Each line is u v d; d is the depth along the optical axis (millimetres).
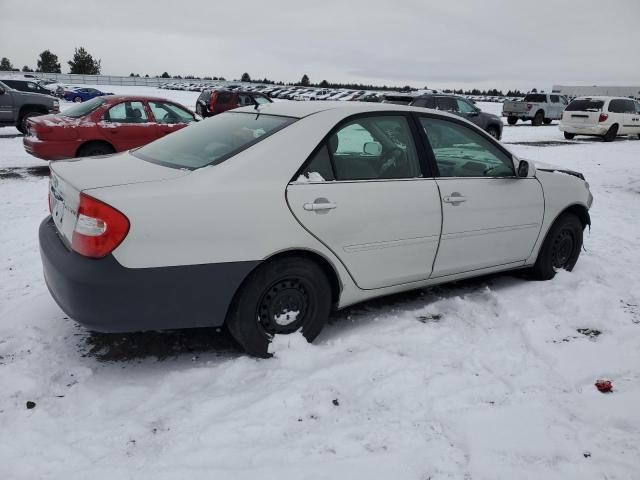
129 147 10086
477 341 3664
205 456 2455
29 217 6672
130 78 76750
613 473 2426
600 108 20328
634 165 13312
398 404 2900
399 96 18125
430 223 3799
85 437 2572
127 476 2316
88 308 2811
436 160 3939
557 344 3631
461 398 2961
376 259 3594
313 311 3424
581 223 5160
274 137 3297
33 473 2320
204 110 23453
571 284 4805
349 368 3205
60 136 9430
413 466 2428
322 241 3299
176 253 2885
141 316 2906
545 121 28844
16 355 3287
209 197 2963
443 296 4480
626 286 4777
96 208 2766
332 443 2568
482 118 18688
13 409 2773
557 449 2568
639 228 7078
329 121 3475
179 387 3037
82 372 3160
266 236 3090
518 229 4438
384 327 3828
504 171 4375
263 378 3121
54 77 69812
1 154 12000
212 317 3094
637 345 3656
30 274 4723
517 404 2926
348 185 3418
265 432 2635
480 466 2438
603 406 2932
